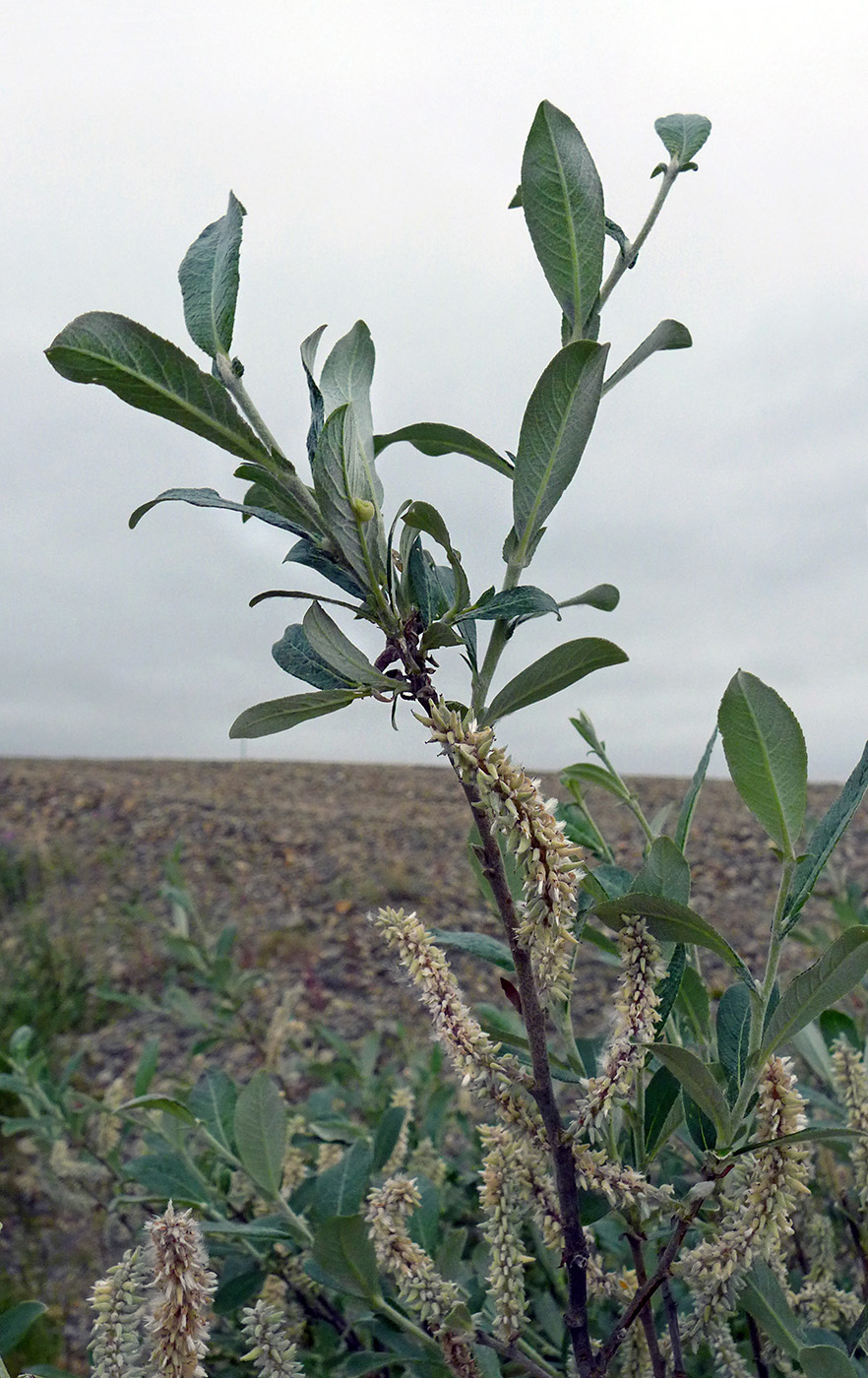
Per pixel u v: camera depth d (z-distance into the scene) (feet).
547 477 3.64
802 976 3.35
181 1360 3.24
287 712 3.71
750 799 3.47
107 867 30.40
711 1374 5.80
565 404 3.51
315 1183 5.66
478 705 3.76
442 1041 3.91
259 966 23.26
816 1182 6.79
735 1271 3.73
